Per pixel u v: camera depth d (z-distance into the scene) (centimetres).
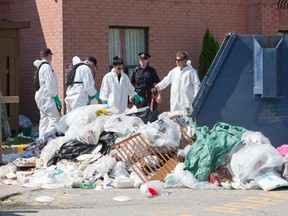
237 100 3006
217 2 5278
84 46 4747
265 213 2225
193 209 2297
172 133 2886
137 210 2295
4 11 5247
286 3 5394
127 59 4994
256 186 2650
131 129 2973
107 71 4847
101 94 3656
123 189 2680
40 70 3709
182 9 5144
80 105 3622
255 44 2980
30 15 5012
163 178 2762
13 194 2606
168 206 2353
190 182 2675
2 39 4522
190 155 2764
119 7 4881
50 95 3709
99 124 3017
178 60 3516
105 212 2272
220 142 2741
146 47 5047
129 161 2839
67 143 3028
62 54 4678
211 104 3012
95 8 4781
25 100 5144
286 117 3008
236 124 3014
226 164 2742
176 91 3534
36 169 3050
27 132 4481
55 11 4744
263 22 5291
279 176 2689
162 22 5069
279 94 2991
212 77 3000
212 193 2573
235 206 2336
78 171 2828
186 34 5169
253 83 3000
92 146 2995
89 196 2545
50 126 3719
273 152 2703
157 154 2847
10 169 3064
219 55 2995
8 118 4381
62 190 2680
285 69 2992
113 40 4928
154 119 3178
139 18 4972
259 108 3006
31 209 2352
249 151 2703
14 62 4559
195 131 2939
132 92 3731
